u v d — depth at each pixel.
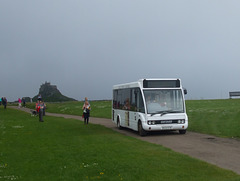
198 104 48.03
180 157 11.17
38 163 10.76
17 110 50.91
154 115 18.17
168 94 18.73
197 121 25.75
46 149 13.48
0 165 10.53
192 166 9.76
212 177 8.48
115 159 11.01
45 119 31.81
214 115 29.48
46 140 16.27
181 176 8.64
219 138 16.92
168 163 10.23
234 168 9.73
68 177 8.88
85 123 26.11
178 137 17.62
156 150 12.76
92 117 36.72
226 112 31.44
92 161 10.82
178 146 14.30
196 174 8.83
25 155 12.21
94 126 24.00
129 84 21.20
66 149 13.36
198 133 19.41
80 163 10.57
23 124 25.83
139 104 19.03
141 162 10.43
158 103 18.53
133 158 11.14
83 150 13.02
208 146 14.17
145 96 18.58
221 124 22.81
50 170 9.76
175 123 18.39
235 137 17.11
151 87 18.77
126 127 22.25
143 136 18.58
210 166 9.73
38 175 9.24
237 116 27.30
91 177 8.80
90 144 14.70
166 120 18.25
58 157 11.67
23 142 15.56
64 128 22.48
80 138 16.98
